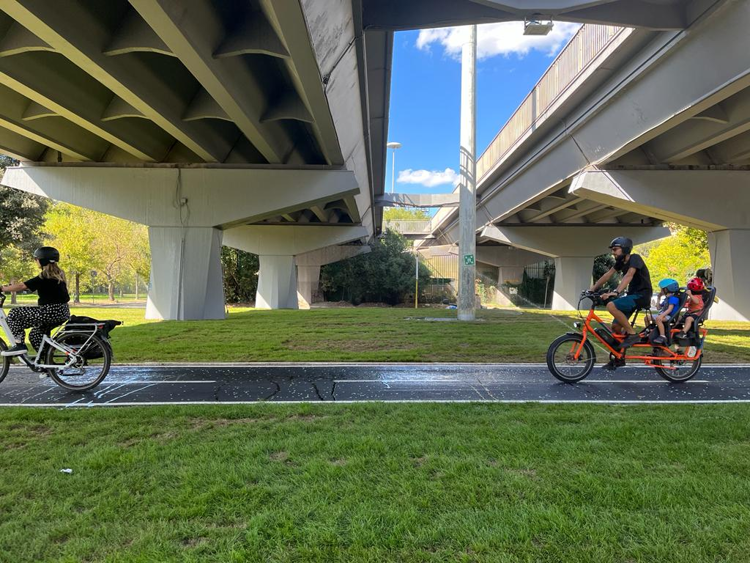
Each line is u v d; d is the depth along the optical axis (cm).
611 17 1102
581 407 543
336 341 1208
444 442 408
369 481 329
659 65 1283
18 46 993
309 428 452
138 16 988
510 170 2816
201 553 243
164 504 295
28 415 494
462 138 2052
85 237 3822
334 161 1900
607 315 2150
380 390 652
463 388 668
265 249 3459
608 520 276
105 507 291
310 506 291
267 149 1697
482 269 5750
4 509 291
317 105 1240
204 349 1027
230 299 4534
